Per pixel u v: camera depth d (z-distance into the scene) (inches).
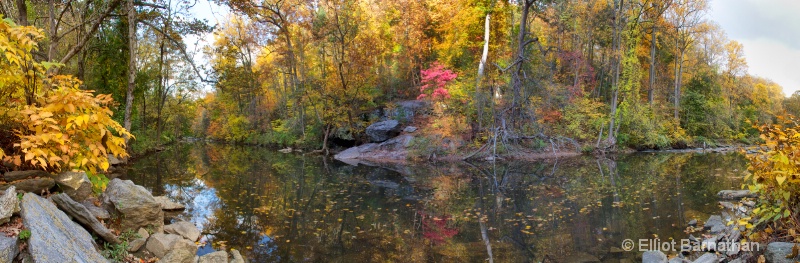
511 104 698.2
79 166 169.6
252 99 1206.3
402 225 252.2
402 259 188.5
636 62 852.6
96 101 153.9
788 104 1471.5
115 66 652.1
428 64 1019.9
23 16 367.9
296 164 652.7
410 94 1024.9
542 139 748.0
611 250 197.0
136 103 758.5
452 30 940.6
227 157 791.7
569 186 393.1
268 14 905.5
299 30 948.6
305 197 348.2
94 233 148.3
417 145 707.4
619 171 513.3
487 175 495.2
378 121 906.1
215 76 577.9
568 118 772.0
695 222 234.7
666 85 1188.5
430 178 474.6
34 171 149.6
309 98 873.5
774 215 153.2
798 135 137.8
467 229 240.7
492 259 187.2
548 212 280.2
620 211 276.4
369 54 878.4
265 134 1178.0
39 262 99.6
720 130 1094.4
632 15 827.4
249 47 1096.2
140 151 740.0
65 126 147.8
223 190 381.7
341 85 856.3
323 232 234.8
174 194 355.3
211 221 257.9
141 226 177.8
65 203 143.5
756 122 164.2
